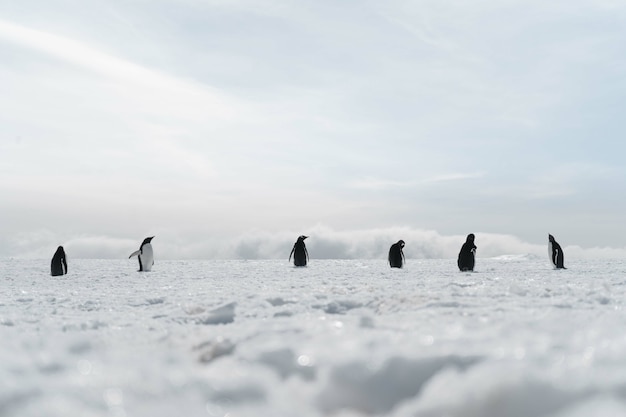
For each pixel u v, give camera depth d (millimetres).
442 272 19031
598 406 2139
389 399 2816
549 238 22109
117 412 2279
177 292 11578
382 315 6406
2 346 4184
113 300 10266
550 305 6984
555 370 2619
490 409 2402
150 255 23344
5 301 10617
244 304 8102
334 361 3164
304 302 8227
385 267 24203
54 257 21031
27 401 2465
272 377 2957
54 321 7023
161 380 2738
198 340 4520
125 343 4734
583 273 17281
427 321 5207
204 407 2377
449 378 2701
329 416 2539
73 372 3031
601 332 3988
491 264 25984
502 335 3893
